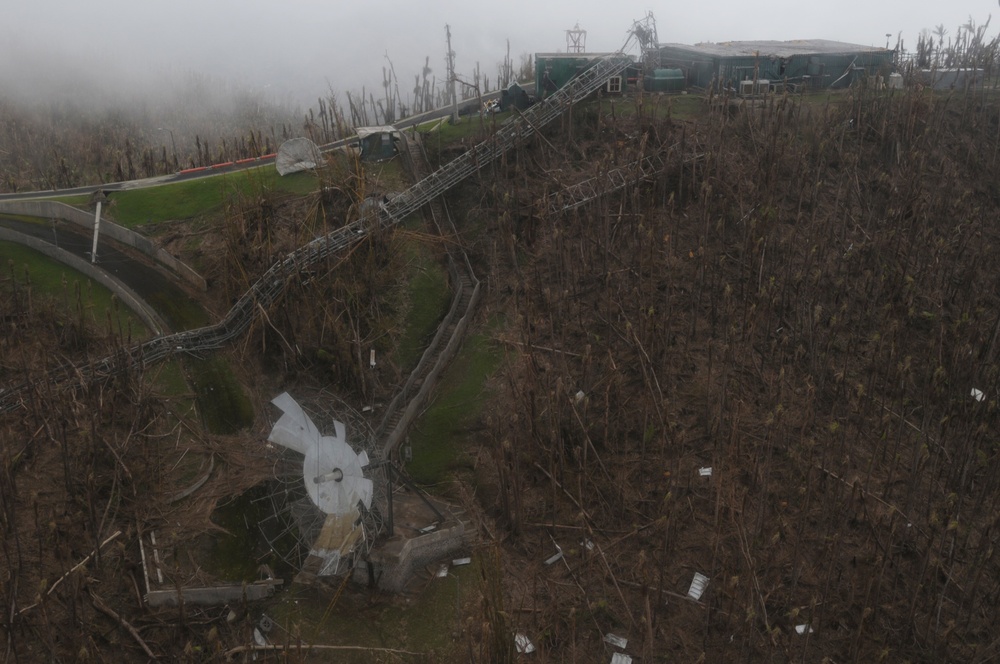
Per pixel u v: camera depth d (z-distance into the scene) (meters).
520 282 54.44
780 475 44.09
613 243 56.69
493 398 48.66
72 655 33.78
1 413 44.41
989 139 67.69
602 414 46.78
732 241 57.28
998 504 42.22
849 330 52.97
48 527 39.12
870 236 58.53
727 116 64.56
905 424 47.38
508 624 33.81
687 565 39.91
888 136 63.69
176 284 56.25
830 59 74.62
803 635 36.59
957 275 56.69
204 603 37.34
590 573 39.41
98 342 50.78
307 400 46.25
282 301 50.69
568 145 64.44
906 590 38.91
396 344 52.03
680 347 50.78
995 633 36.94
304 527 35.00
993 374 47.41
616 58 70.44
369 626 36.56
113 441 43.78
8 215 64.25
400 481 44.03
